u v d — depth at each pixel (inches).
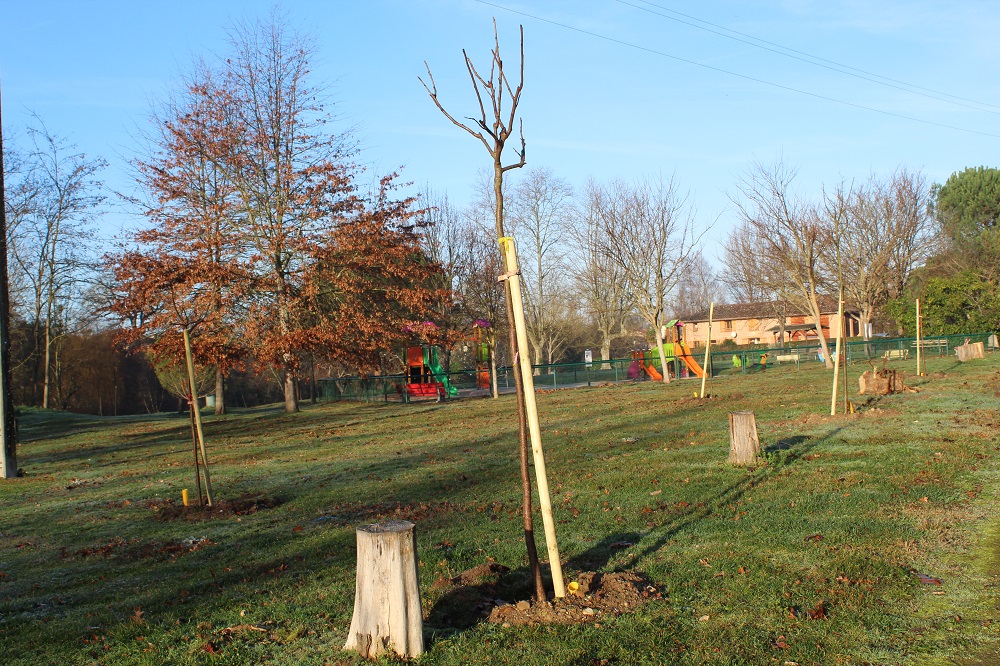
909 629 201.3
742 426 447.2
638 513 339.9
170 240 1118.4
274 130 1198.9
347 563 291.0
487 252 1633.9
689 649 192.4
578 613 215.5
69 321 2025.1
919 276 1977.1
